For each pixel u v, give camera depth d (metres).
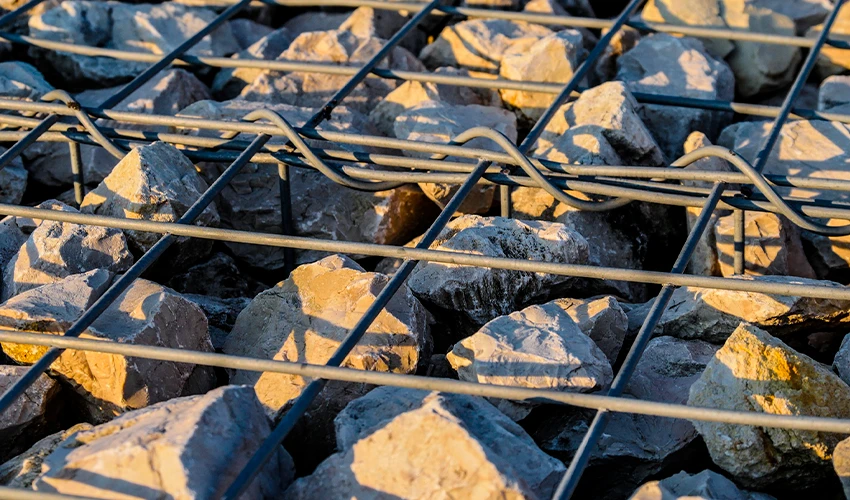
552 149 0.88
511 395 0.66
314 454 0.71
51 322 0.72
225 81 1.00
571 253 0.78
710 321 0.76
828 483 0.70
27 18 1.05
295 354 0.73
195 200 0.82
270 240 0.73
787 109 0.85
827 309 0.76
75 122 0.86
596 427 0.65
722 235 0.83
